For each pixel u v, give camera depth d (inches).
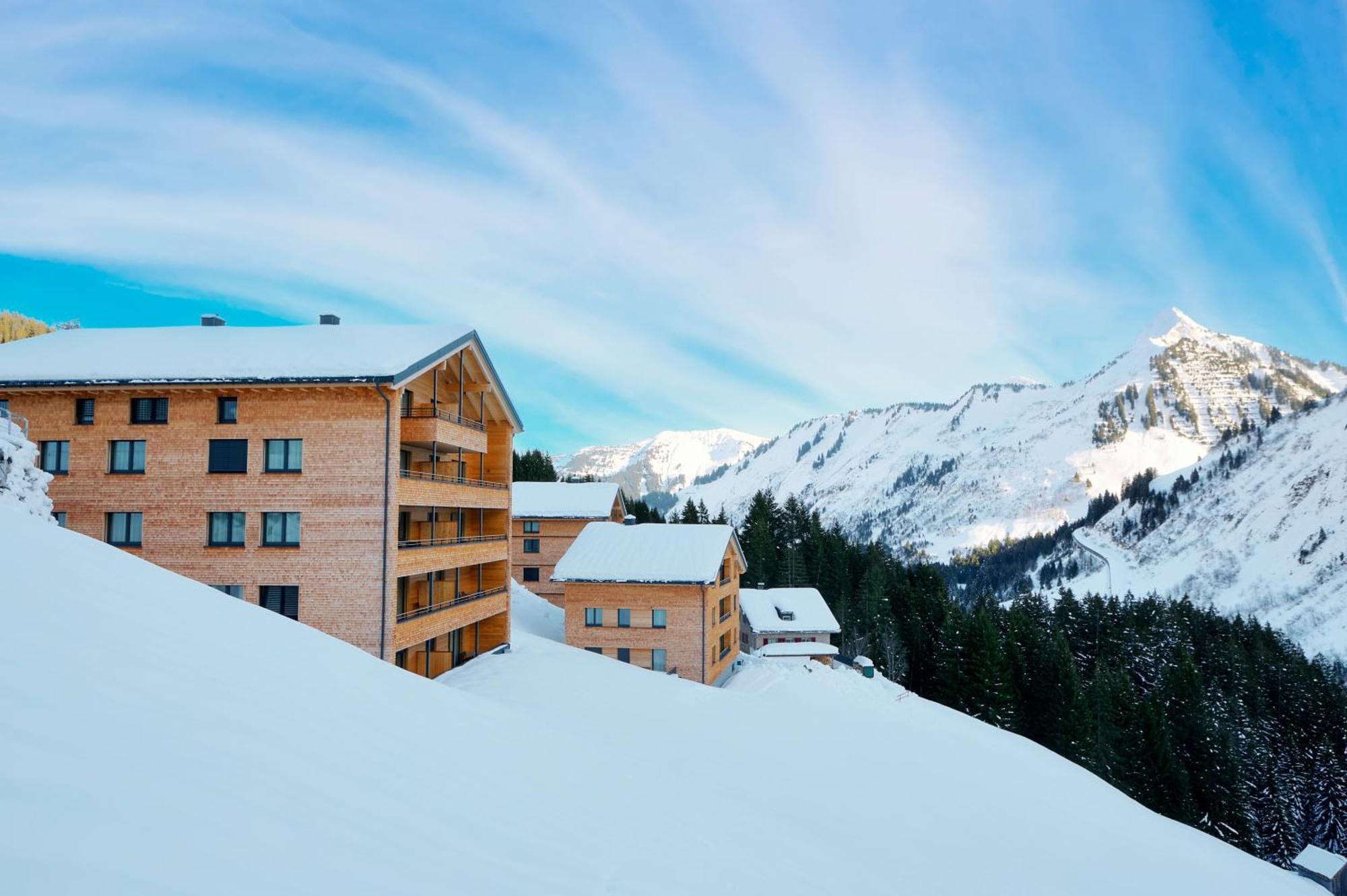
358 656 587.8
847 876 482.9
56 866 178.9
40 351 1147.9
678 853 398.6
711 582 1670.8
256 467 1053.8
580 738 644.1
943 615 3070.9
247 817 249.6
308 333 1229.1
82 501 1070.4
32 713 255.9
